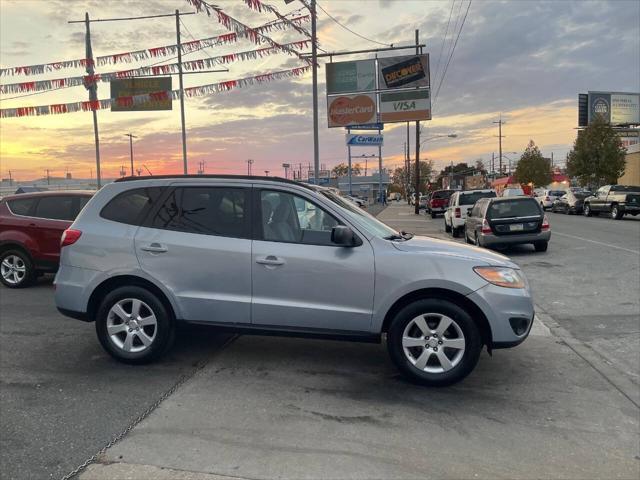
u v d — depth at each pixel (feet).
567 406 13.93
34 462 10.95
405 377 15.20
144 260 16.20
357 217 16.34
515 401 14.20
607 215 102.58
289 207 15.99
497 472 10.66
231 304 15.75
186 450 11.39
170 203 16.69
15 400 14.06
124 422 12.74
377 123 78.23
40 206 30.42
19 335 20.20
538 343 19.52
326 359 17.37
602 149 135.03
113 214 17.02
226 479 10.27
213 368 16.47
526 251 46.68
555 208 114.83
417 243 15.90
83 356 17.63
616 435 12.35
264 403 13.87
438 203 106.63
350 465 10.81
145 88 74.33
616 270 35.24
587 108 203.62
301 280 15.31
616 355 18.39
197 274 15.92
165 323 16.30
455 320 14.66
